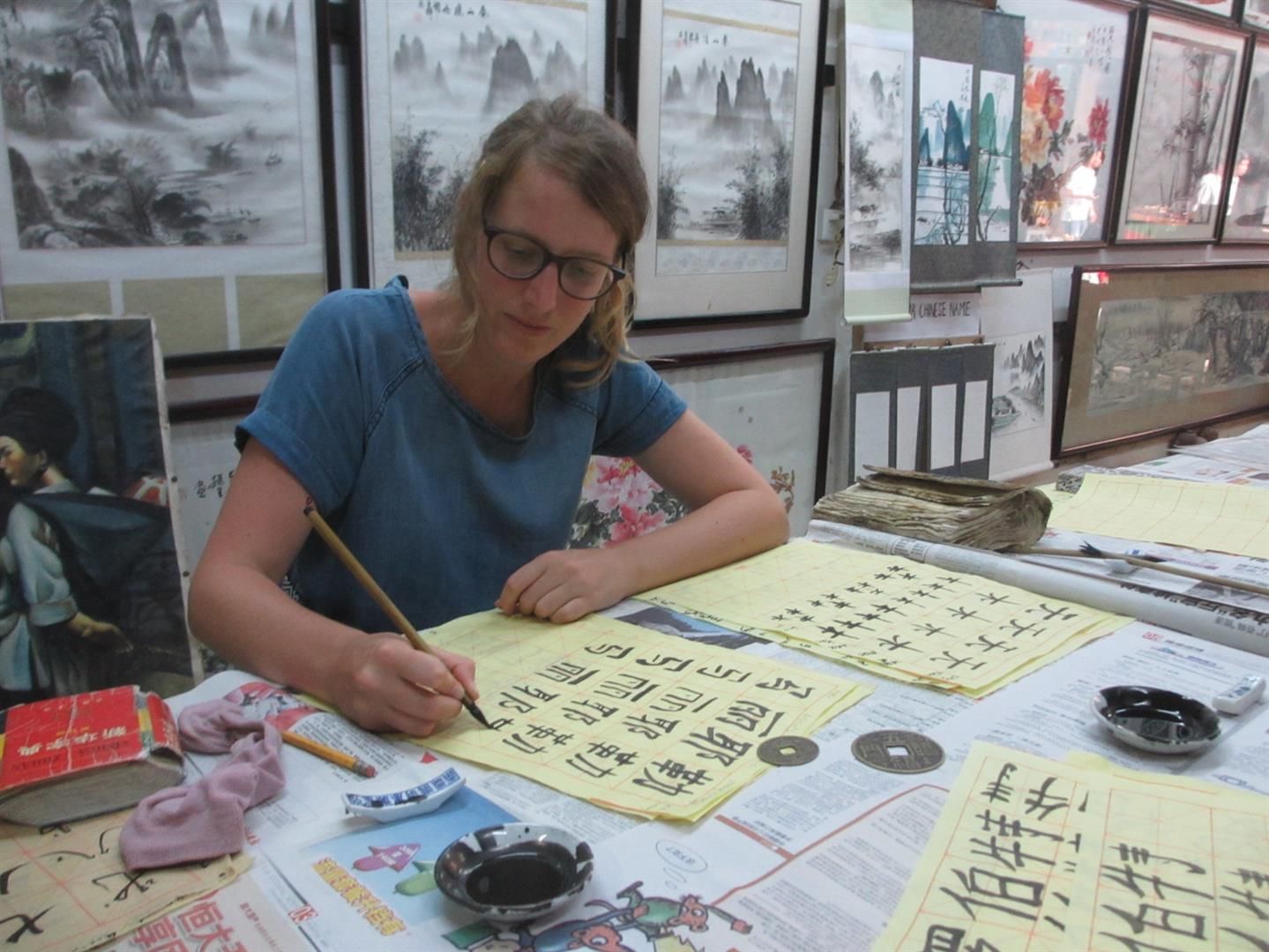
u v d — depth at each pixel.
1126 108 2.73
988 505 1.06
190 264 1.37
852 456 2.26
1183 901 0.47
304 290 1.49
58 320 1.17
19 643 1.17
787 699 0.69
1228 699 0.69
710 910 0.46
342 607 0.98
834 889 0.48
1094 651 0.80
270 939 0.45
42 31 1.20
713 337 2.05
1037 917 0.46
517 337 0.86
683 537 0.99
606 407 1.13
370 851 0.52
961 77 2.28
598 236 0.82
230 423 1.46
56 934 0.45
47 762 0.55
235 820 0.52
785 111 2.03
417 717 0.64
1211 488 1.30
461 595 1.01
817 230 2.19
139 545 1.23
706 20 1.85
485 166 0.85
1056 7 2.49
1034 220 2.62
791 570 1.00
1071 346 2.77
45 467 1.17
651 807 0.55
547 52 1.66
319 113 1.45
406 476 0.95
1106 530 1.17
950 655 0.78
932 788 0.57
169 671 1.26
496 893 0.47
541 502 1.04
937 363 2.40
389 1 1.47
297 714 0.68
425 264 1.60
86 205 1.27
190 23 1.31
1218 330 3.24
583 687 0.72
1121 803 0.55
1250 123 3.16
